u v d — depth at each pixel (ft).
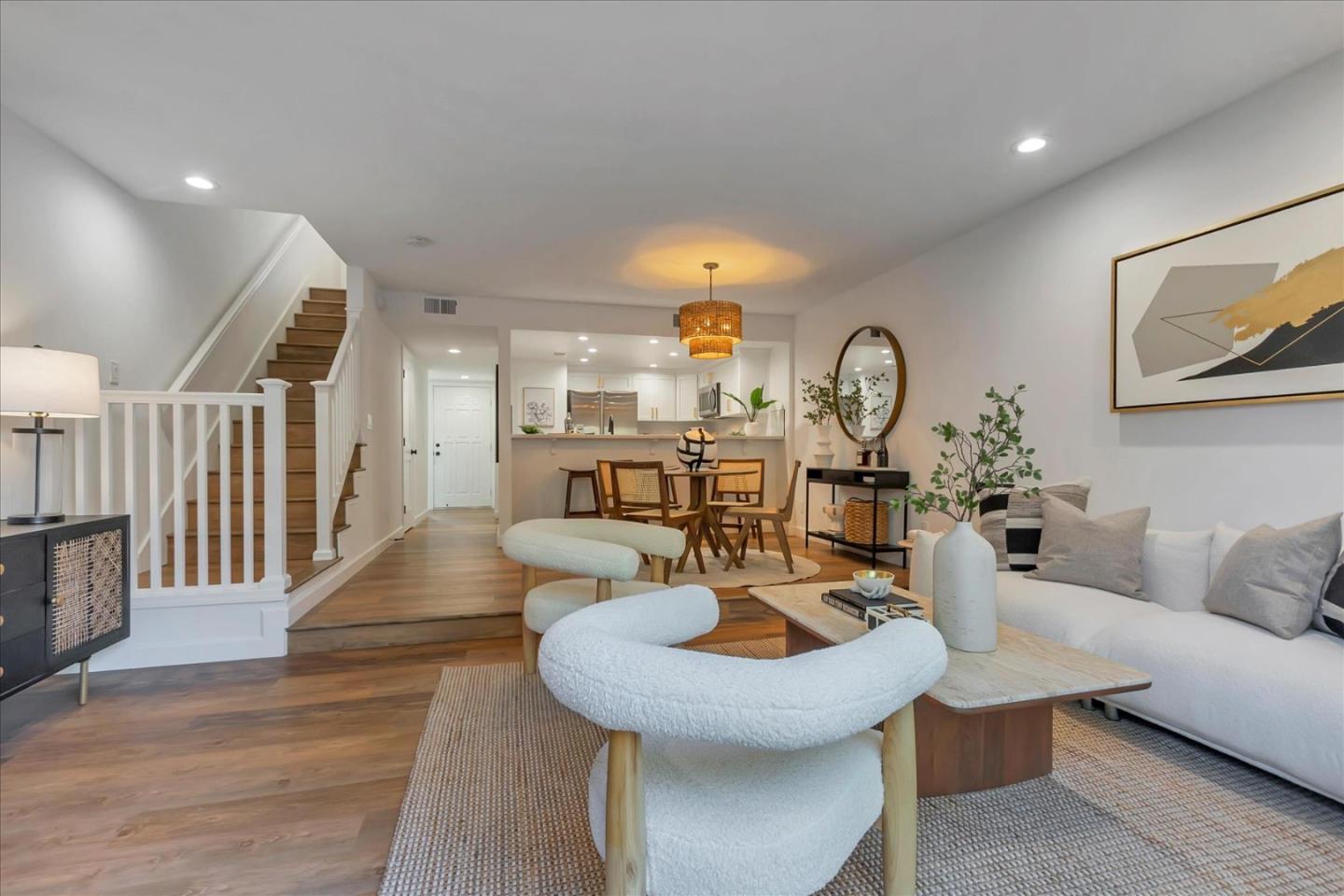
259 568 11.56
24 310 8.48
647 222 12.27
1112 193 9.81
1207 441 8.51
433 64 7.28
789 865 3.07
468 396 30.83
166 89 7.75
